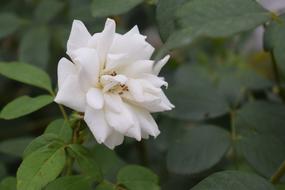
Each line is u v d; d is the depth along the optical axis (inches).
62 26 25.3
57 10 25.3
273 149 19.7
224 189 16.6
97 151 19.9
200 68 25.0
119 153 24.8
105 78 16.5
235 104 22.8
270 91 24.3
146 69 17.0
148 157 24.7
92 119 16.4
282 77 23.8
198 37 16.4
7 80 28.0
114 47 17.2
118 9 19.1
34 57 24.1
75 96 16.5
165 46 16.6
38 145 17.1
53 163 16.7
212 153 20.1
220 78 24.3
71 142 17.7
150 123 17.0
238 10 17.1
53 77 26.1
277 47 17.4
